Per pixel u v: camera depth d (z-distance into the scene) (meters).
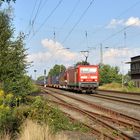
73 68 61.53
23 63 25.88
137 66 97.00
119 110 28.69
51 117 19.12
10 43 25.88
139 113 26.45
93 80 57.25
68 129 18.50
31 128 13.38
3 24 25.83
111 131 17.80
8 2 20.12
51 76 98.19
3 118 14.84
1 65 24.50
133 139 14.97
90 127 18.77
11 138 13.26
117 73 117.44
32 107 19.58
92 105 32.81
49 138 12.65
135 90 71.06
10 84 23.97
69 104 32.53
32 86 28.55
